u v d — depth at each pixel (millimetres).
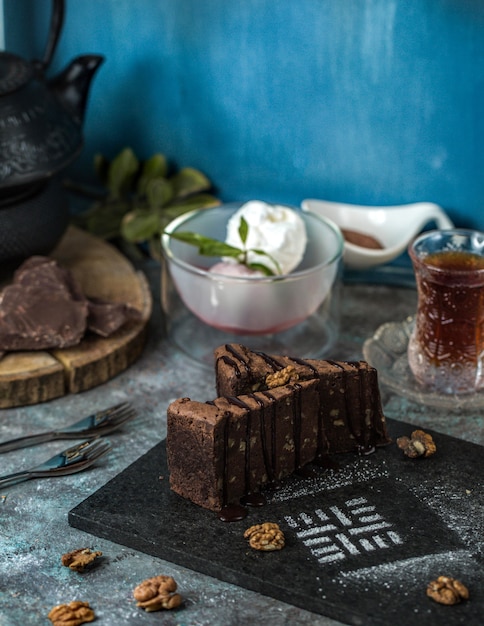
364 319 1201
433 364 1093
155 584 942
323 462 1034
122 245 1309
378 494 1007
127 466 1039
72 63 1207
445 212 1224
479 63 1158
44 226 1190
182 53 1254
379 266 1258
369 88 1199
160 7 1244
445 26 1156
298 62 1213
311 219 1177
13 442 1056
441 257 1099
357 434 1040
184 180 1286
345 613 924
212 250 1109
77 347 1125
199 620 930
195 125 1279
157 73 1274
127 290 1204
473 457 1039
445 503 1000
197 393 1116
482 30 1146
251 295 1113
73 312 1123
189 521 985
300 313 1134
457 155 1197
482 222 1216
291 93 1227
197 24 1235
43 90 1184
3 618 932
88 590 948
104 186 1324
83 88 1210
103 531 982
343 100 1211
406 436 1057
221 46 1234
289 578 943
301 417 1012
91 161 1347
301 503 1000
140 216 1268
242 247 1130
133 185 1324
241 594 946
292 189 1265
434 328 1085
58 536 986
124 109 1306
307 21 1194
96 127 1328
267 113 1243
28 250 1187
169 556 966
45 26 1312
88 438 1067
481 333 1082
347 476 1022
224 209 1188
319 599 929
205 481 986
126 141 1320
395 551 962
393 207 1229
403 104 1194
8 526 994
